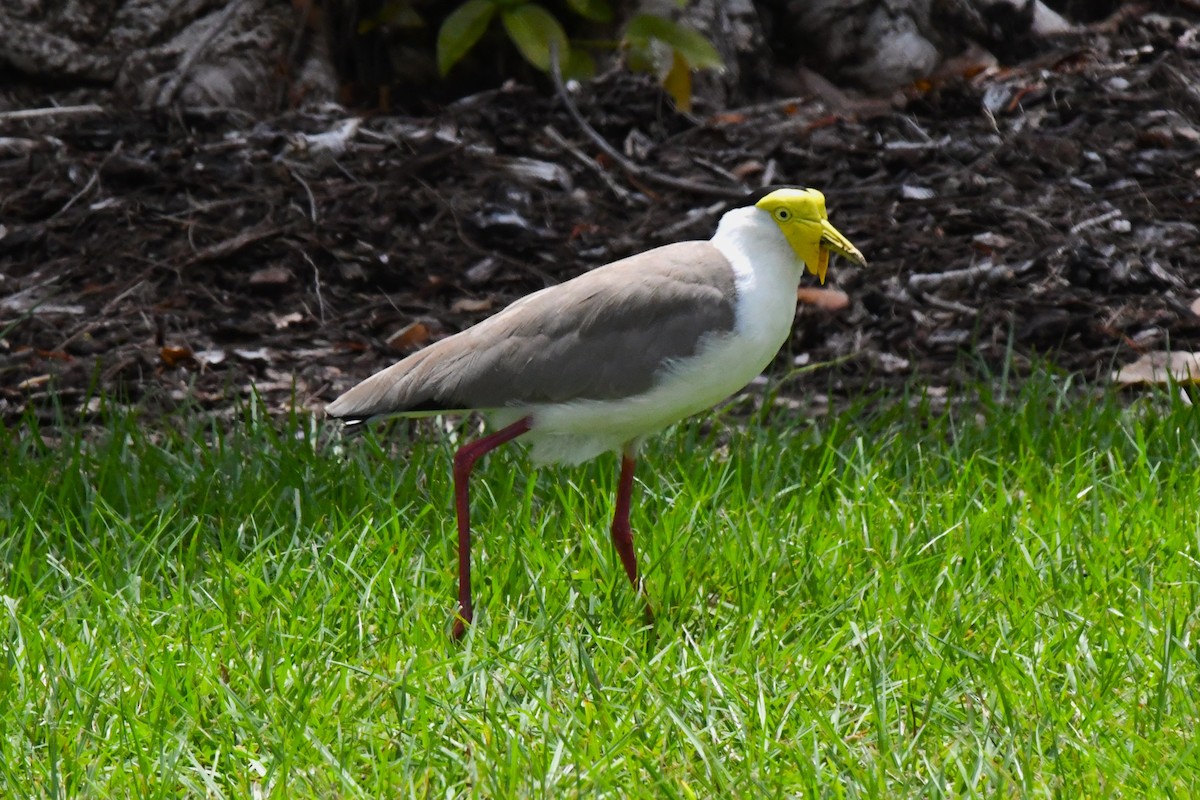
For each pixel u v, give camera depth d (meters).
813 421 11.50
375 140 15.93
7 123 15.98
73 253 14.16
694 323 8.41
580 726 7.34
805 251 8.52
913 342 13.01
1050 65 17.94
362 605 8.56
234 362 12.73
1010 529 9.37
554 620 8.38
